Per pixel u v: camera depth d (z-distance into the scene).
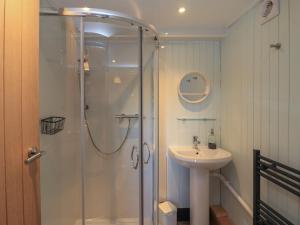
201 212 2.32
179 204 2.67
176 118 2.64
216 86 2.65
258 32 1.79
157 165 2.35
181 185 2.66
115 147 2.25
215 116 2.66
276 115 1.56
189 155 2.34
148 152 2.25
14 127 0.96
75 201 2.01
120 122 2.23
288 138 1.43
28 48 1.09
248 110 1.98
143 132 2.18
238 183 2.19
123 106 2.20
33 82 1.15
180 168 2.65
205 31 2.46
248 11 1.96
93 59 2.09
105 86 2.17
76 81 1.97
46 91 1.57
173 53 2.61
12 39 0.94
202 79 2.63
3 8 0.88
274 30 1.57
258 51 1.80
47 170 1.59
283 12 1.47
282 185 1.38
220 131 2.67
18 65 1.00
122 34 1.99
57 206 1.77
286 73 1.44
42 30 1.52
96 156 2.21
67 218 1.93
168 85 2.62
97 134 2.21
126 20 1.80
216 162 2.10
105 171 2.26
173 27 2.44
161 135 2.64
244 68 2.05
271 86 1.62
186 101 2.61
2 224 0.87
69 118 1.95
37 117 1.19
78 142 2.01
